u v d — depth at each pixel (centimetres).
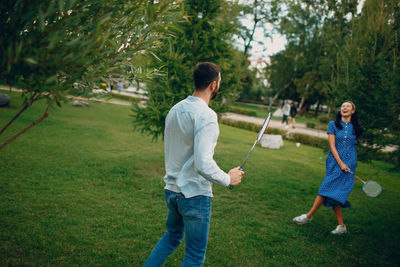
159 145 873
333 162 367
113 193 439
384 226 414
